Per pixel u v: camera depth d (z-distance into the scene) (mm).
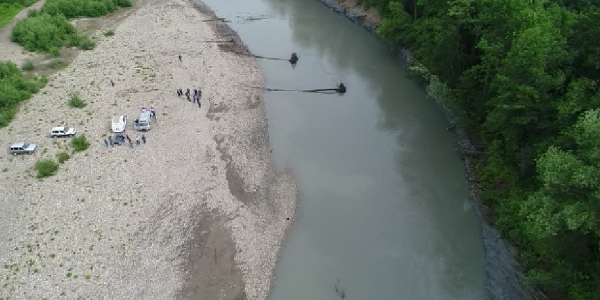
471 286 45094
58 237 47281
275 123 68438
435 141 64312
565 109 42125
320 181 57969
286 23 100062
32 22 85000
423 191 56281
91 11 96000
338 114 70500
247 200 53469
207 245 47719
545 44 44844
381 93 75438
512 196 49500
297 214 53344
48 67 77562
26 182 54062
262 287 44969
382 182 57781
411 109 71438
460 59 64250
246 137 63844
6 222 48938
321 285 45562
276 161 61125
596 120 33250
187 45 86125
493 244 48312
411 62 78000
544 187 37906
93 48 84125
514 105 46562
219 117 67125
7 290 42031
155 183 54219
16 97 67500
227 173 56719
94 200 51688
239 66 81438
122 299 42156
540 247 42719
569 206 32719
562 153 35031
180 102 69062
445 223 52031
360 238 50406
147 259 45750
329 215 53219
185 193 53094
